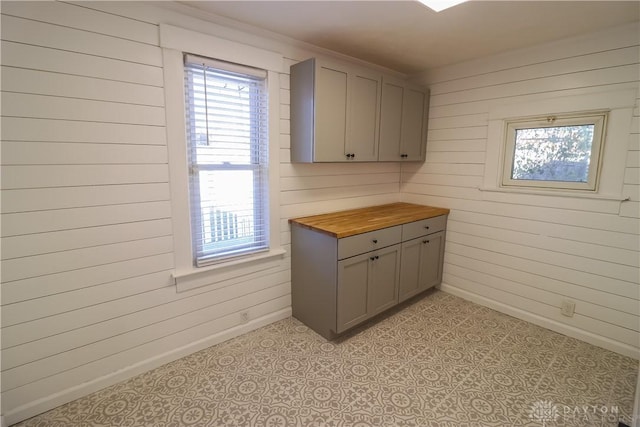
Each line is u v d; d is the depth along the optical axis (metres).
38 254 1.58
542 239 2.56
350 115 2.48
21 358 1.60
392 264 2.65
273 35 2.24
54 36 1.51
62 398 1.73
